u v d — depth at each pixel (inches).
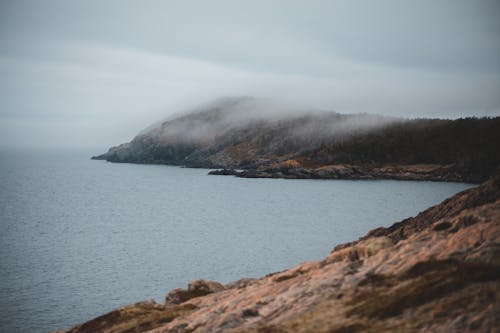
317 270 1211.9
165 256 4158.5
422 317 710.5
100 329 1540.4
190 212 7652.6
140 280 3324.3
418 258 972.6
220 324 1029.8
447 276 812.6
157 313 1582.2
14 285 3149.6
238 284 1952.5
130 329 1422.2
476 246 906.7
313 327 825.5
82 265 3762.3
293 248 4571.9
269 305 1055.6
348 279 1029.8
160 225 6195.9
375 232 1745.8
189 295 1860.2
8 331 2311.8
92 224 6215.6
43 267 3681.1
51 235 5260.8
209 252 4350.4
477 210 1089.4
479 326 613.9
